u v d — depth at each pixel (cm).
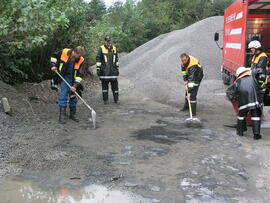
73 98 713
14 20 705
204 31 1709
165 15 2655
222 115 806
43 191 413
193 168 483
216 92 1082
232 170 477
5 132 594
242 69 648
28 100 820
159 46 1709
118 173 464
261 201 390
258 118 616
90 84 1203
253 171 474
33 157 507
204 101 952
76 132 645
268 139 621
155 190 416
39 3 658
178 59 1442
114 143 586
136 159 515
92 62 1355
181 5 2812
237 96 641
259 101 619
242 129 639
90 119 748
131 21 2388
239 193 409
